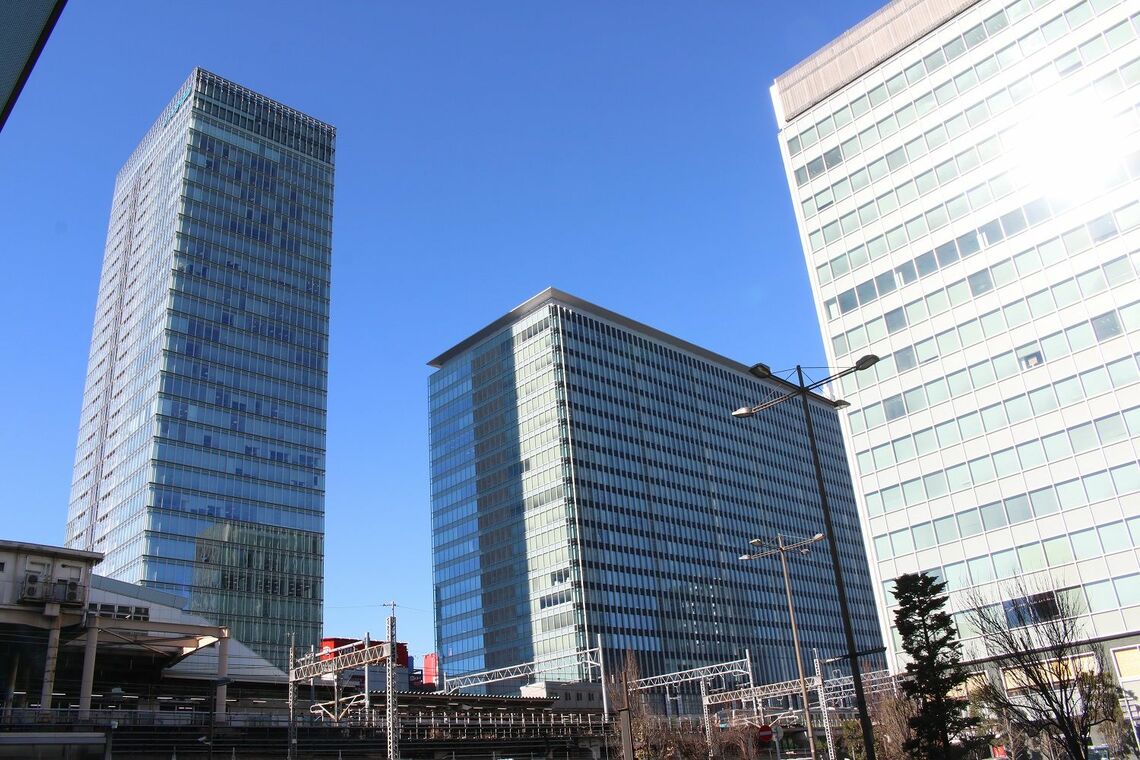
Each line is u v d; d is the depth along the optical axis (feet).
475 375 577.02
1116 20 190.70
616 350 563.89
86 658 189.78
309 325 505.25
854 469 209.46
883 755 211.00
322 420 490.90
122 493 431.02
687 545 543.80
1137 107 182.91
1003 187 199.11
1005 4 210.38
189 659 249.55
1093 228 182.70
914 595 146.10
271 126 532.73
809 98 247.50
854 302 220.23
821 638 612.70
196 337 449.48
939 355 200.23
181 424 427.33
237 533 428.97
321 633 443.32
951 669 150.61
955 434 193.06
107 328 512.63
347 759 196.65
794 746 312.09
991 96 207.31
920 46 224.74
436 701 251.19
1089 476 170.91
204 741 177.78
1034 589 168.25
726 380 646.74
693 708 485.97
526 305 555.69
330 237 538.47
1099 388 173.68
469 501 547.90
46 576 185.26
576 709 333.42
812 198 238.07
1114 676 157.07
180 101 508.12
